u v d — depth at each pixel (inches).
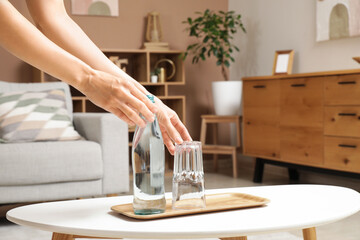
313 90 128.6
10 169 96.0
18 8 165.9
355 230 95.0
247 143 156.6
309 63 150.7
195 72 191.3
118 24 179.5
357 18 130.3
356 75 115.3
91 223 37.5
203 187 41.0
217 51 191.2
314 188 52.4
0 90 119.7
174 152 42.4
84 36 42.8
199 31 190.5
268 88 146.2
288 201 45.1
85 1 173.9
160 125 41.8
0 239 90.9
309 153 131.0
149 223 37.0
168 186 147.9
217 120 172.4
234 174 165.8
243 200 45.3
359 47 132.0
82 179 102.3
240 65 187.5
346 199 45.7
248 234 34.7
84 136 115.5
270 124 145.9
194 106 191.6
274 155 144.7
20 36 33.0
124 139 107.7
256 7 176.1
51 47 33.9
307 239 49.5
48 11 42.0
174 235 33.8
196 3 190.4
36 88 124.0
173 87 187.9
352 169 117.5
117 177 106.8
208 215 39.6
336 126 121.7
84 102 163.5
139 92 36.0
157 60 185.8
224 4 194.2
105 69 41.5
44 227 37.5
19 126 108.3
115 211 41.3
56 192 100.7
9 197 97.0
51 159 98.8
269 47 169.6
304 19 152.0
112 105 35.3
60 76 34.2
